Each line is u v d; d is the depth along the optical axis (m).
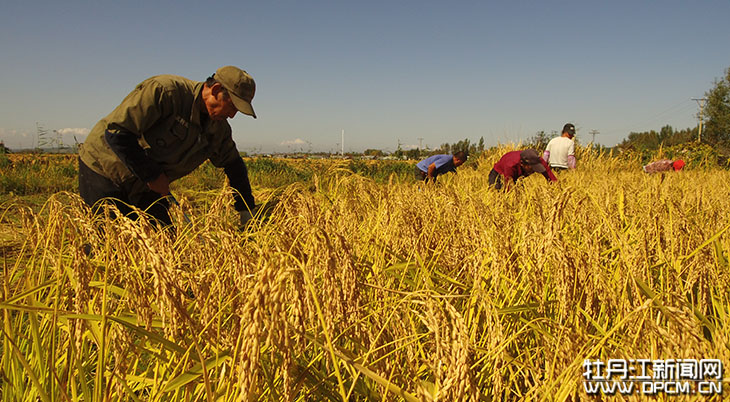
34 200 7.09
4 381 1.65
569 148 11.29
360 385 1.74
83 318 1.42
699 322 1.77
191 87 3.96
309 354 1.95
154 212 4.00
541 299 1.99
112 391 1.56
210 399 1.29
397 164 18.05
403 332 1.56
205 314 1.63
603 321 2.02
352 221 2.77
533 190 3.67
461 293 2.38
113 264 1.82
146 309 1.47
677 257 2.45
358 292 1.45
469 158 17.59
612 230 2.46
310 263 1.60
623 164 15.21
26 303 1.83
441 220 2.81
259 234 2.05
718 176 8.11
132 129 3.65
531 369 1.64
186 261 2.19
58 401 1.56
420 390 1.17
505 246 2.27
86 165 3.76
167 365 1.58
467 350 1.12
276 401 1.48
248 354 1.05
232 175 4.71
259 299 1.03
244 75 3.97
